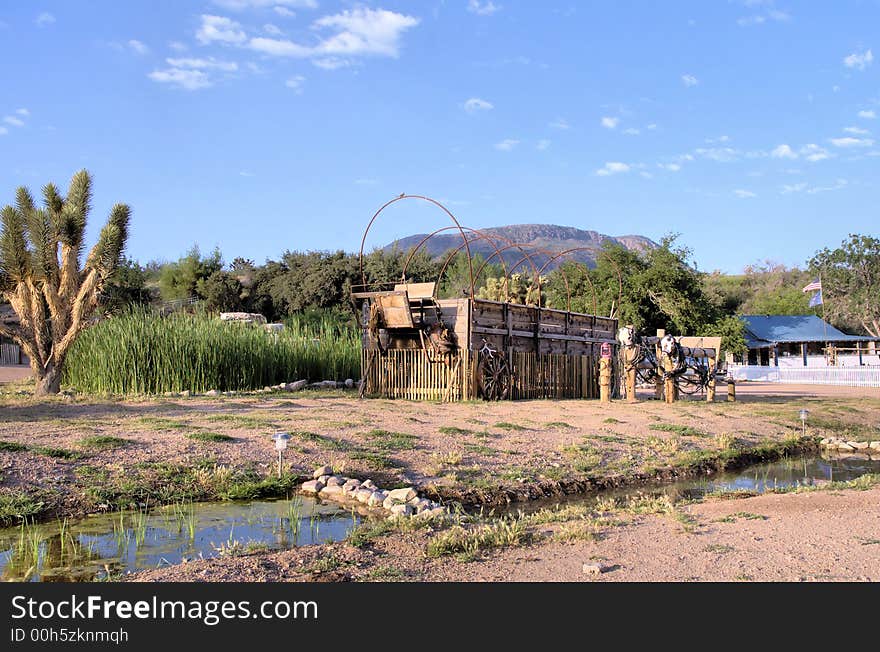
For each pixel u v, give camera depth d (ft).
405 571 19.75
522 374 70.44
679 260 171.42
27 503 26.66
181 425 40.14
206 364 68.03
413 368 65.26
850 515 26.25
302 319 123.85
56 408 48.62
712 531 24.08
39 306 63.62
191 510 27.76
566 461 38.50
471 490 31.96
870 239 242.99
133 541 23.53
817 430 57.47
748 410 65.82
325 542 22.77
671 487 36.50
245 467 32.53
